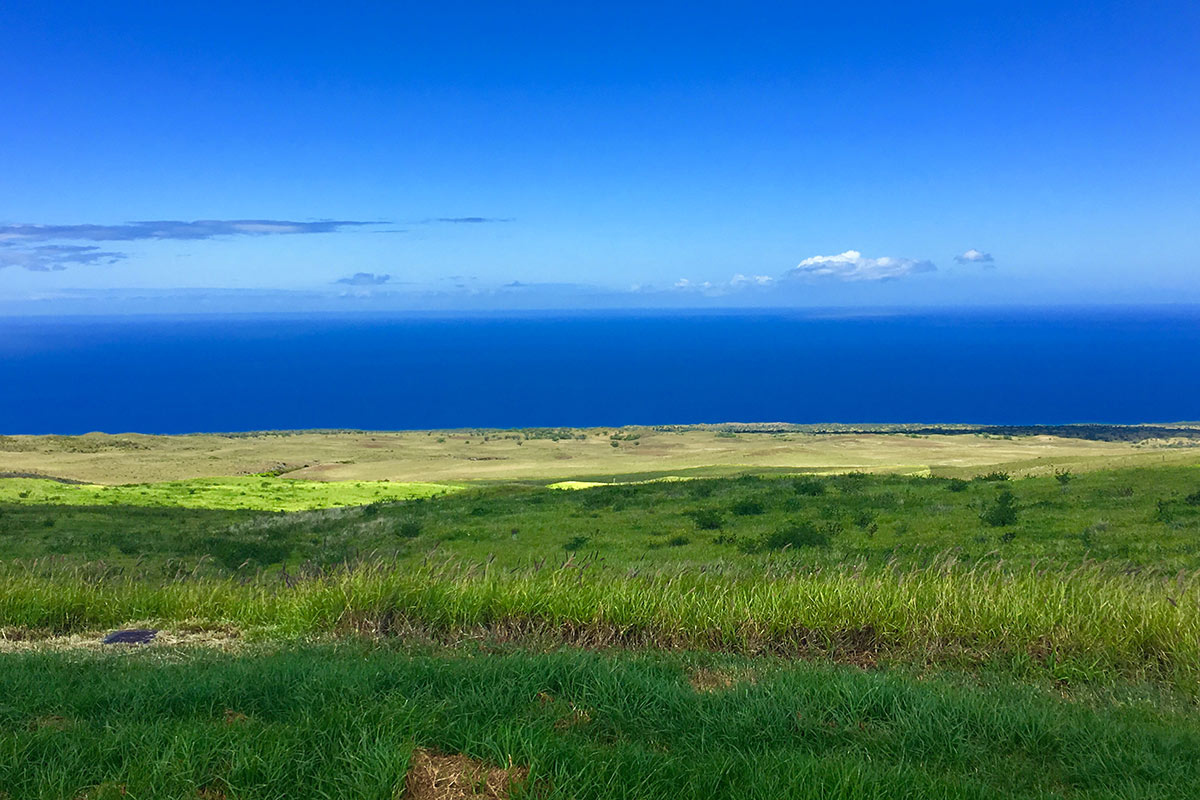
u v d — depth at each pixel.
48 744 3.80
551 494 40.50
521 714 4.50
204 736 3.85
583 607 7.52
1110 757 4.17
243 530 34.81
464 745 3.96
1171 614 6.86
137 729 4.03
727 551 22.08
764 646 6.95
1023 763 4.20
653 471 86.31
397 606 7.80
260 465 102.56
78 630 8.19
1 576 9.47
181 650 6.82
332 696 4.62
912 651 6.79
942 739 4.40
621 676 5.07
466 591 7.94
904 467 79.62
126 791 3.45
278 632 7.66
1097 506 24.45
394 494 58.47
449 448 137.75
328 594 8.13
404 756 3.60
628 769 3.68
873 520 24.98
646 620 7.39
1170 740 4.41
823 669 5.79
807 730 4.48
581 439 160.88
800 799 3.49
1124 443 128.38
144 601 8.91
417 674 5.11
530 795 3.44
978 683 5.93
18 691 4.81
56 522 37.12
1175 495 25.19
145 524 38.31
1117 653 6.48
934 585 7.69
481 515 34.22
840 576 8.20
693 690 5.19
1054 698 5.50
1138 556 16.25
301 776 3.55
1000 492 29.41
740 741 4.29
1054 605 7.16
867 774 3.70
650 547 23.80
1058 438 140.00
